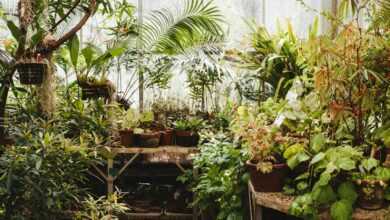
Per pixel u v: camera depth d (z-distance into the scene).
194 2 5.02
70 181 3.40
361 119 2.88
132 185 4.91
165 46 4.89
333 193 2.59
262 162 2.87
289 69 4.09
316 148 2.78
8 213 3.11
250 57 4.32
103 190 4.72
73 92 4.67
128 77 5.02
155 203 4.69
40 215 3.17
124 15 5.02
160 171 4.74
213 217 4.02
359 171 2.70
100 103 4.23
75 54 4.11
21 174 3.04
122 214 4.51
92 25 5.00
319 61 2.79
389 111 2.88
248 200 3.52
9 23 3.59
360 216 2.53
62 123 3.94
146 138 4.40
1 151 3.54
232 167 3.58
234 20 5.04
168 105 4.85
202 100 4.82
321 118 2.98
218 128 4.50
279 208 2.71
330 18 3.08
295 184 2.89
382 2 2.90
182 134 4.50
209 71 4.49
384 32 2.91
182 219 4.50
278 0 5.05
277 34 4.41
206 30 4.83
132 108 4.71
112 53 4.18
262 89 4.54
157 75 4.69
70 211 3.64
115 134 4.38
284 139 2.92
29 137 3.16
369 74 2.80
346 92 2.84
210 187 3.78
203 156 3.93
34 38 3.61
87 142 3.62
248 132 3.03
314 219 2.59
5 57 3.67
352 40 2.75
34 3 3.83
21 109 3.84
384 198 2.63
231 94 4.82
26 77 3.63
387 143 2.72
